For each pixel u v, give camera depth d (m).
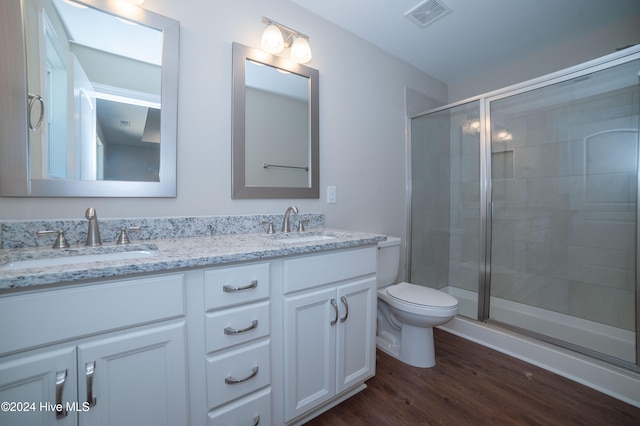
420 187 2.51
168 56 1.29
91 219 1.05
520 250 2.30
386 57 2.26
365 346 1.41
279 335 1.10
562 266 2.12
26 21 1.02
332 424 1.23
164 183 1.29
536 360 1.70
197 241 1.23
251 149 1.55
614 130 1.83
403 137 2.40
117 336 0.77
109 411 0.76
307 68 1.76
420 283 2.53
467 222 2.57
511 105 2.24
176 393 0.87
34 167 1.04
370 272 1.42
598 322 1.97
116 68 1.19
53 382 0.69
